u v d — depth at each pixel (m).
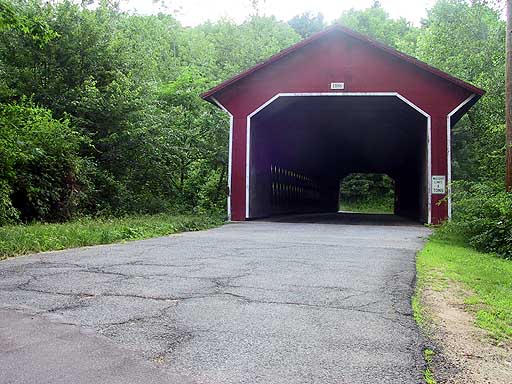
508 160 12.04
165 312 3.88
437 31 29.98
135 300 4.26
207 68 31.33
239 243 9.09
